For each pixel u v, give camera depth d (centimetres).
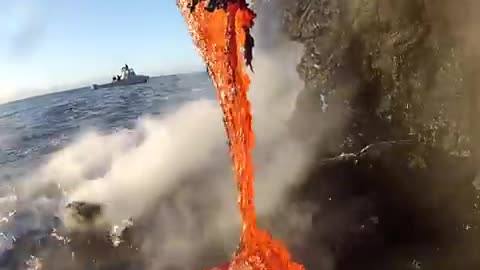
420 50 867
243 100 401
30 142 2031
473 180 768
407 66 904
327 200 851
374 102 1023
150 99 3050
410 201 787
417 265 662
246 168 420
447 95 819
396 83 944
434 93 848
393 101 960
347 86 1091
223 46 391
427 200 779
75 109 3206
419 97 885
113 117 2441
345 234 752
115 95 3916
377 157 883
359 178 870
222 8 370
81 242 899
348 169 899
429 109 863
